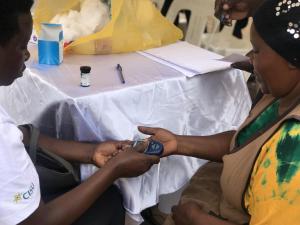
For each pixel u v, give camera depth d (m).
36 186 0.89
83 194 1.00
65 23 1.52
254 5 1.34
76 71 1.34
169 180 1.40
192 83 1.37
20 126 1.21
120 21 1.50
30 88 1.31
